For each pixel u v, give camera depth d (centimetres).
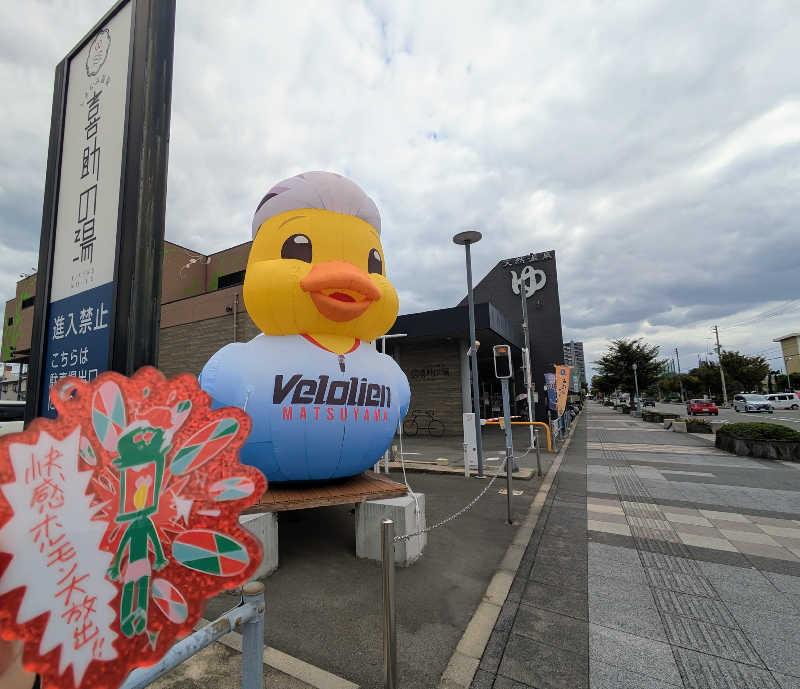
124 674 105
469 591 380
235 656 283
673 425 1908
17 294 2864
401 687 257
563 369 1819
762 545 497
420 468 993
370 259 501
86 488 102
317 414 426
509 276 3072
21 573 91
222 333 1561
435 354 1972
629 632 317
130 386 112
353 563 439
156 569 111
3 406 643
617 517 613
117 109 171
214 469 123
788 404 4003
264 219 495
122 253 153
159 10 169
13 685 95
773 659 283
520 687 258
